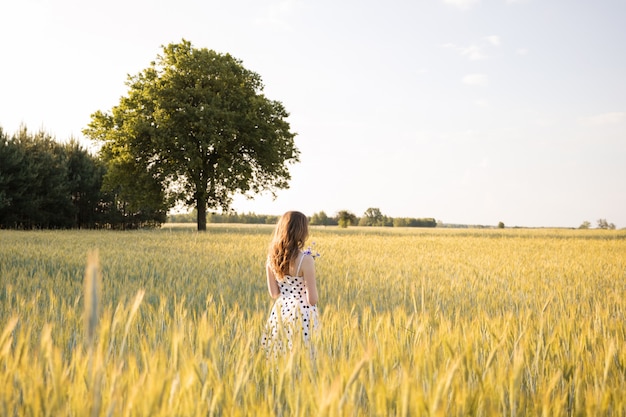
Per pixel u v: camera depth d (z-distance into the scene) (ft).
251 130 130.21
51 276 31.68
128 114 127.65
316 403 6.58
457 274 39.22
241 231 148.36
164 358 7.27
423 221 437.58
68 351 10.81
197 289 25.73
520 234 180.55
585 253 72.54
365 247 78.07
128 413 5.86
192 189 133.18
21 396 7.47
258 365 9.33
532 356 10.96
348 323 12.73
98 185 152.35
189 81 128.77
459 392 6.77
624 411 7.62
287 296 15.94
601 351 10.75
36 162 136.98
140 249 56.75
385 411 6.37
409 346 10.61
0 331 13.83
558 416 7.41
